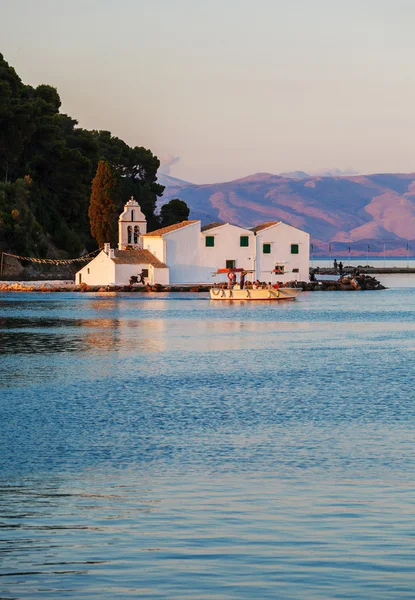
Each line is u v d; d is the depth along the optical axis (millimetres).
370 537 54188
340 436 85312
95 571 48469
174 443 82625
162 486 67062
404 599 44250
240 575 47688
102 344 181875
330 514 59281
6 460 75938
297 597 44500
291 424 91750
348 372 135500
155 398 110062
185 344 182625
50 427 90500
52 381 125625
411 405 103438
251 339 193750
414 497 63500
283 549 51969
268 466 73438
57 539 54156
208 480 68812
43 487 66938
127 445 81750
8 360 152125
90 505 61875
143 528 56312
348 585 46125
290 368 141000
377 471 71250
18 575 47906
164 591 45438
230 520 57969
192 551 51719
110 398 110062
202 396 111625
